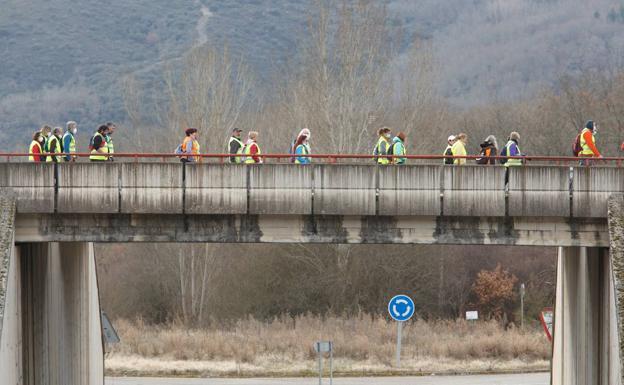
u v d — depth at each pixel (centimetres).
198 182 4016
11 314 3856
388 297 9306
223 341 7531
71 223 4075
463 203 4019
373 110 9288
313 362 7138
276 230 4081
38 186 4009
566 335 4872
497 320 9512
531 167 4019
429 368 7031
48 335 4441
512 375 6875
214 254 9481
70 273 4788
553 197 4025
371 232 4081
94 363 5216
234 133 4550
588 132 4306
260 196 4016
